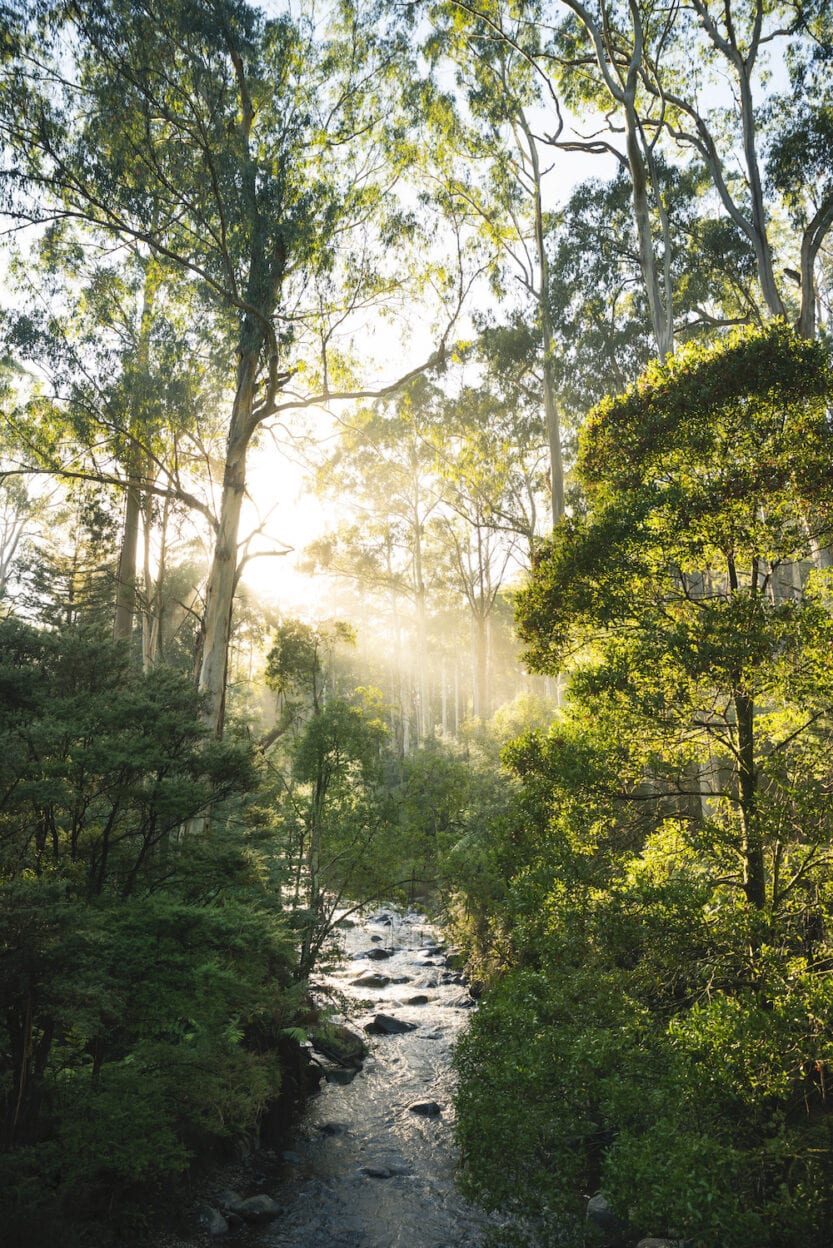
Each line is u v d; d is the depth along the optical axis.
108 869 9.46
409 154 19.27
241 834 12.60
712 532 7.30
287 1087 11.62
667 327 19.11
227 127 16.42
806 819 6.95
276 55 17.12
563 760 7.59
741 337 8.15
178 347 19.19
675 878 7.38
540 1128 6.06
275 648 23.50
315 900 14.28
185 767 9.52
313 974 16.48
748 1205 5.16
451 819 16.78
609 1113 5.63
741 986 6.75
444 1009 16.45
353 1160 10.37
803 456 7.20
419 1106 11.86
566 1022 6.80
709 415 7.66
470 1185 6.34
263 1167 10.08
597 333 27.55
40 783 7.54
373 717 16.06
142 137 15.86
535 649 8.92
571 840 7.50
